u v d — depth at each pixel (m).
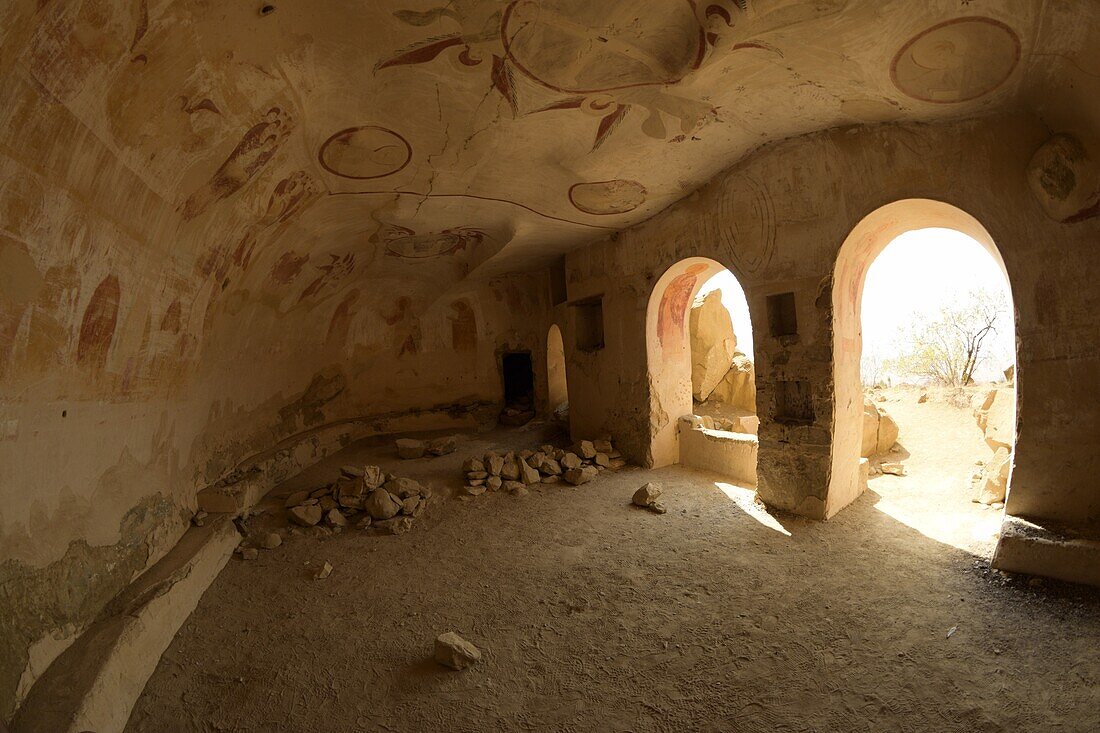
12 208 2.38
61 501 3.05
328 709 3.08
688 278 7.45
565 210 6.85
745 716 2.88
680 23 3.49
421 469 7.75
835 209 5.08
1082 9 2.75
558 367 11.08
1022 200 3.98
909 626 3.51
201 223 4.25
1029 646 3.17
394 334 10.68
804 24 3.37
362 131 4.59
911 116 4.40
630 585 4.33
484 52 3.68
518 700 3.10
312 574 4.74
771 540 4.98
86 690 2.64
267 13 3.00
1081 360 3.80
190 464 5.30
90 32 2.28
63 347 2.98
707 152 5.51
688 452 7.54
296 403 8.85
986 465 5.92
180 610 3.90
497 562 4.86
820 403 5.30
